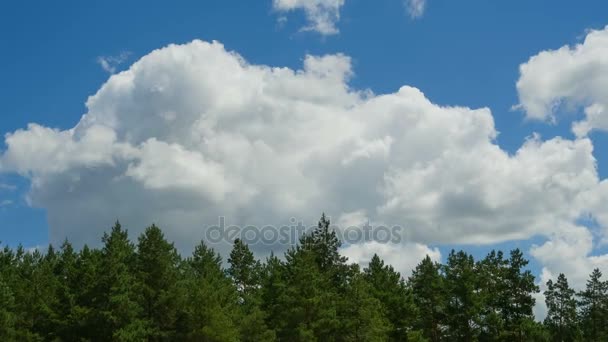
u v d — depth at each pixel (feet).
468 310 268.21
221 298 223.10
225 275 269.44
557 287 322.96
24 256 245.45
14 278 219.20
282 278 257.96
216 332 205.26
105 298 204.33
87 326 202.28
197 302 209.77
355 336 233.76
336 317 234.17
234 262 293.23
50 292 215.51
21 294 209.67
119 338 191.62
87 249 223.92
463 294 272.51
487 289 286.05
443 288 284.61
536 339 275.39
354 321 232.73
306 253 258.98
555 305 321.52
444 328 286.87
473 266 290.97
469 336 270.26
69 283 217.36
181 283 215.31
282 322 226.58
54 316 207.10
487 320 270.05
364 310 234.17
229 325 207.41
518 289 286.25
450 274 287.07
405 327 269.23
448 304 277.64
